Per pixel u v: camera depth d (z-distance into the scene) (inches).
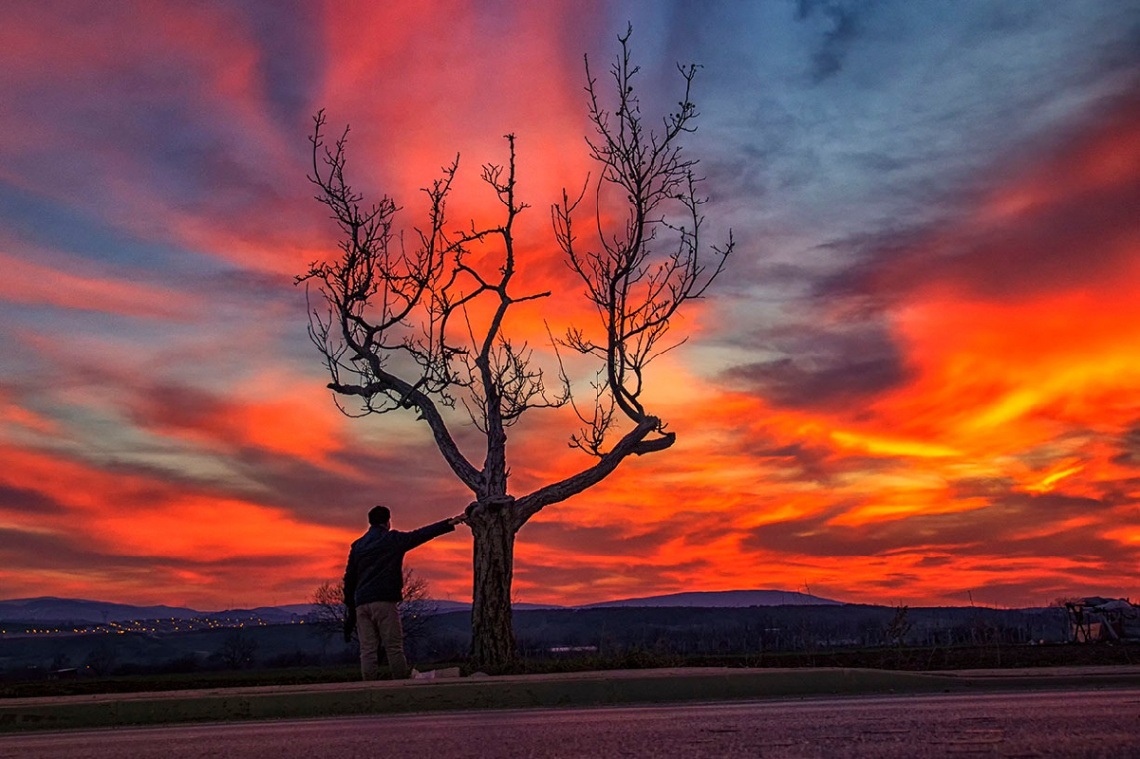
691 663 536.7
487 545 567.8
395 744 219.5
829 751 187.6
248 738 244.4
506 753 198.1
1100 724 214.4
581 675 340.2
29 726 297.6
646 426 625.6
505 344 631.2
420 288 639.8
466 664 546.0
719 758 183.8
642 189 641.6
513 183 652.1
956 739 197.8
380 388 640.4
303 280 655.1
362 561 466.0
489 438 598.9
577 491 599.2
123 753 222.4
